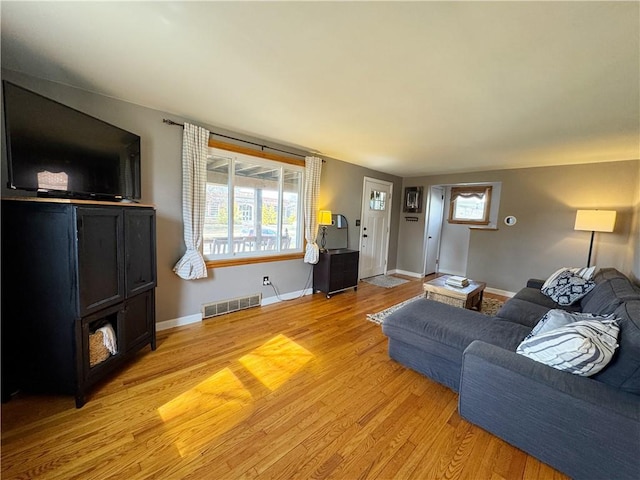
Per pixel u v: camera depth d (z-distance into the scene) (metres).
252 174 3.37
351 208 4.79
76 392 1.65
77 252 1.58
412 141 3.22
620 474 1.16
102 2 1.22
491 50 1.46
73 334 1.63
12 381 1.70
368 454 1.42
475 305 3.63
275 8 1.23
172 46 1.56
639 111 2.11
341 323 3.12
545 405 1.34
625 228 3.56
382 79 1.83
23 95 1.50
